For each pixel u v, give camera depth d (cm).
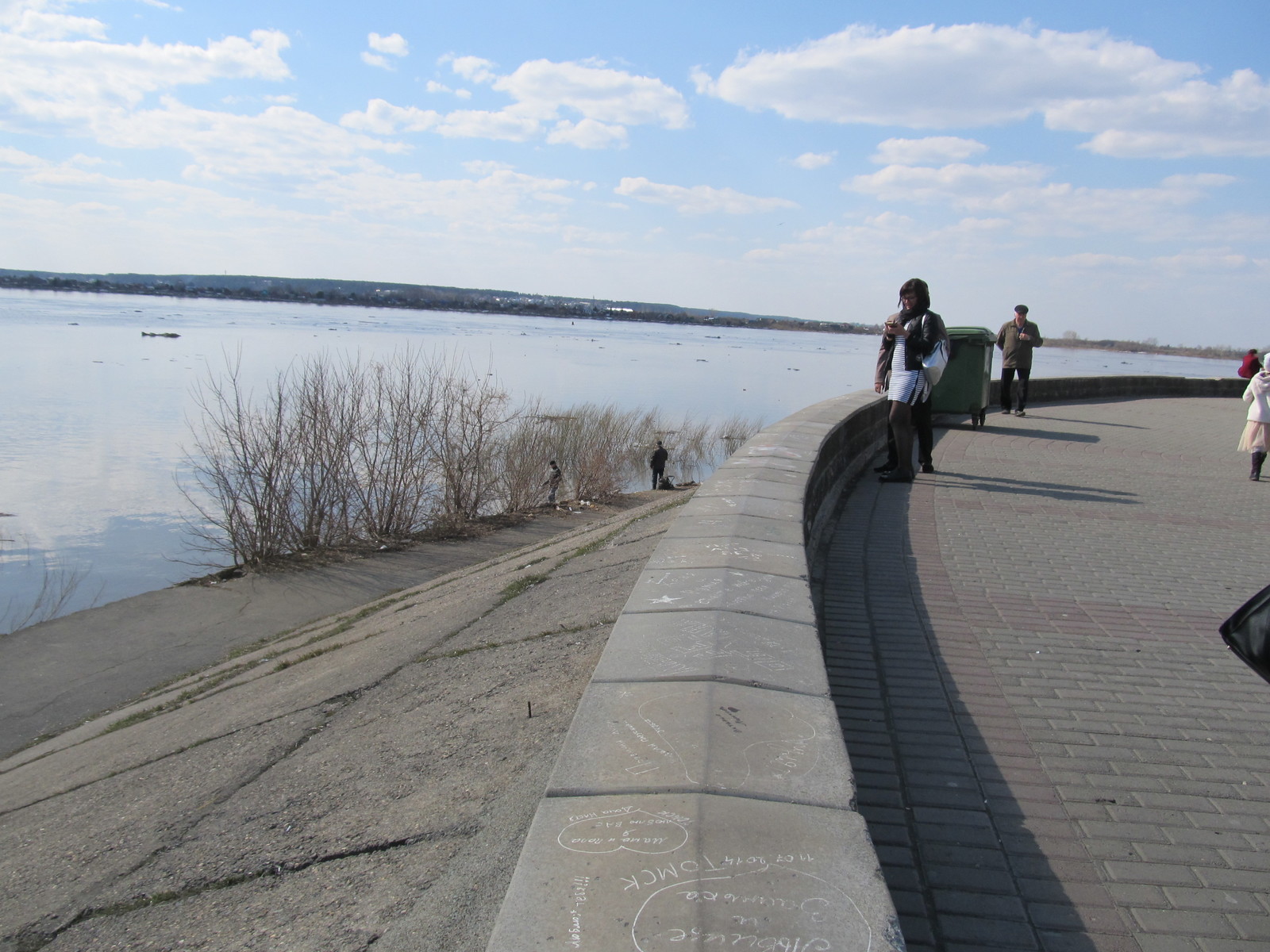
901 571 648
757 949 169
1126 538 772
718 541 470
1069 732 401
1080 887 292
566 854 200
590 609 607
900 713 416
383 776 427
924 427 1035
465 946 267
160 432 3180
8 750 852
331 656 796
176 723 717
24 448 2806
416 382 1928
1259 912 281
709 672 301
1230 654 499
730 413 4684
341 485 1678
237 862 386
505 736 419
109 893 394
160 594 1379
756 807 219
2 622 1289
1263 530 823
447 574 1486
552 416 2786
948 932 269
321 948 296
